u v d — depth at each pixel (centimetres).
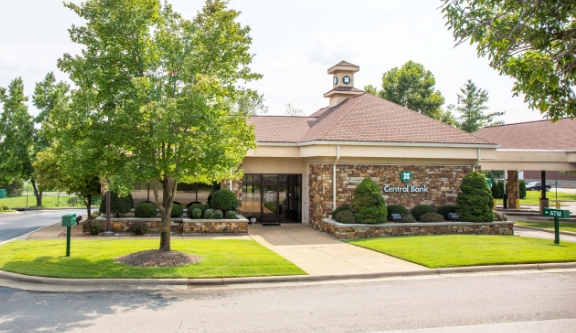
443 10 1035
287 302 908
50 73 3938
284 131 2347
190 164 1165
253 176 2264
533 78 896
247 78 1284
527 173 7012
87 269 1109
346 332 733
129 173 1088
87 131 1094
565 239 1881
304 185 2270
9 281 1048
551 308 874
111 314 817
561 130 2898
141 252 1275
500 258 1302
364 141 1922
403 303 905
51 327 744
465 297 952
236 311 843
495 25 1035
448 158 2042
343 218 1836
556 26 951
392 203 2023
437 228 1906
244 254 1327
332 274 1127
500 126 3516
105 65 1138
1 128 3831
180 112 1080
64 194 5662
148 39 1160
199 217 1912
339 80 2709
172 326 755
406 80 4556
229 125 1232
